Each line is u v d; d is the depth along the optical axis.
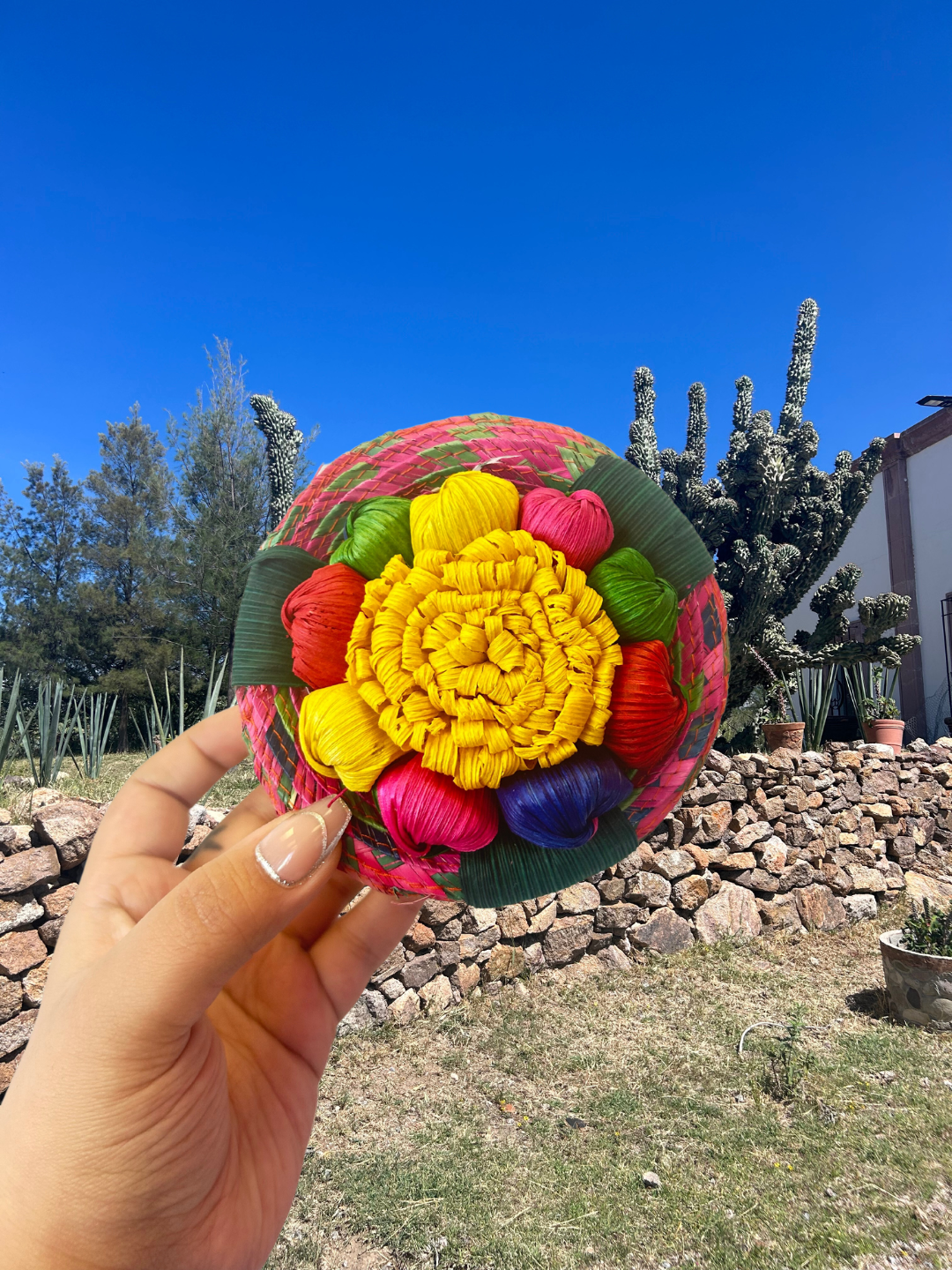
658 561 0.82
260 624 0.81
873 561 11.36
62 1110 0.72
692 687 0.84
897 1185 2.42
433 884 0.83
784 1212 2.29
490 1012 3.61
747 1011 3.74
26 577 17.56
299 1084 0.99
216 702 5.27
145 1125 0.73
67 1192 0.72
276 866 0.72
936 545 10.35
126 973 0.72
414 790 0.73
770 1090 2.99
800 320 6.95
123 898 0.93
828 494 6.76
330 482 0.86
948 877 5.96
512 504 0.78
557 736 0.73
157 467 19.55
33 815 2.72
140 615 15.57
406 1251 2.12
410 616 0.73
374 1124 2.73
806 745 6.84
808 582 6.86
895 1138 2.67
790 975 4.21
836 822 5.46
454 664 0.72
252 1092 0.94
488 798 0.76
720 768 4.85
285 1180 0.91
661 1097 2.93
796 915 4.93
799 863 5.07
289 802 0.85
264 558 0.82
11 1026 2.53
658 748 0.77
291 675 0.80
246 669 0.80
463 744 0.72
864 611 6.08
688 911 4.58
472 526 0.76
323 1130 2.69
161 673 14.38
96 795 4.22
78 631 16.27
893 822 5.90
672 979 4.09
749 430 6.27
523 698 0.72
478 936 3.77
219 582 13.73
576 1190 2.38
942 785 6.52
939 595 10.29
